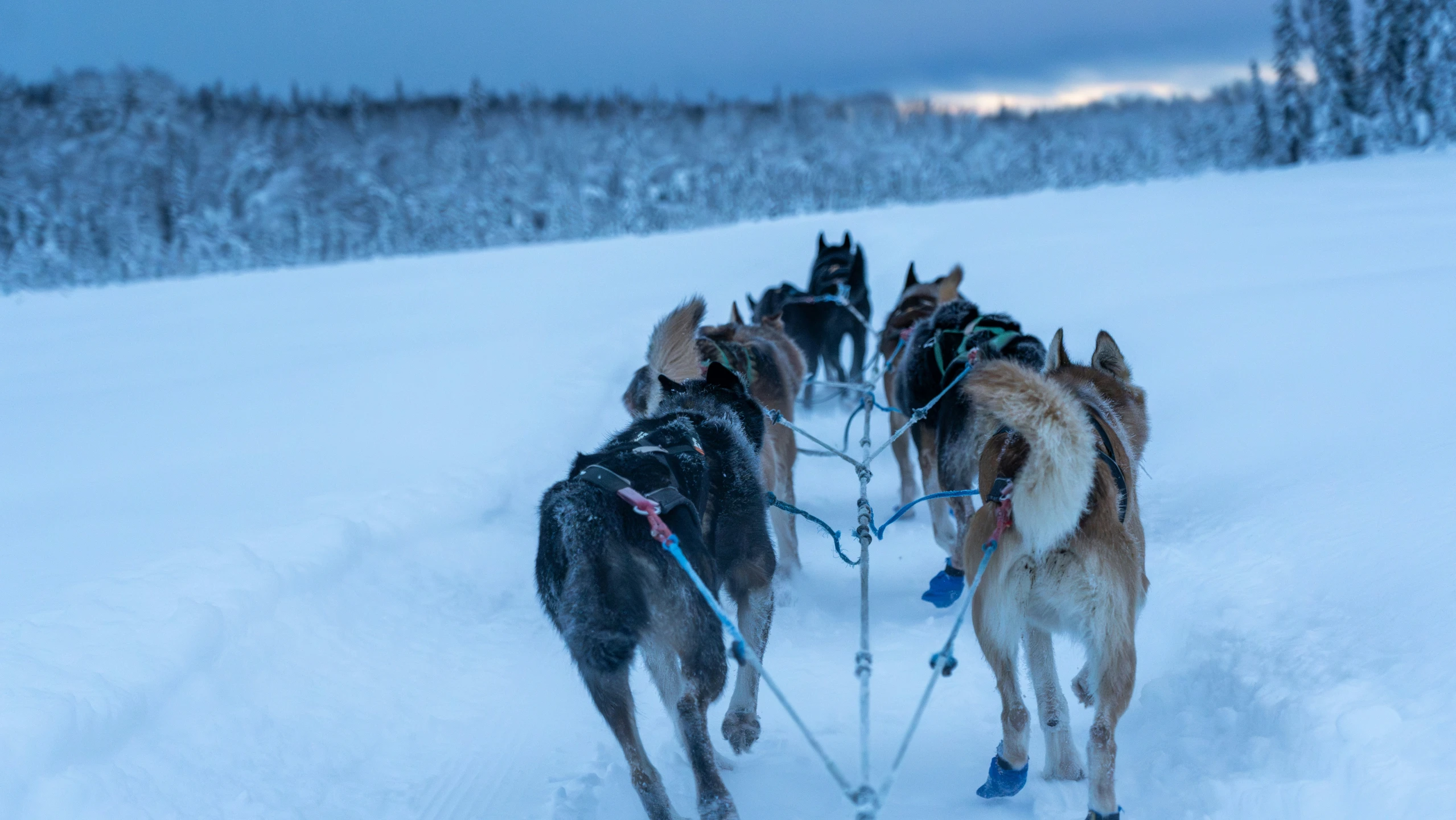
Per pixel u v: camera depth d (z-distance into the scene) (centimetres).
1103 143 9912
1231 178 4122
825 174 8156
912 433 673
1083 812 355
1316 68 5847
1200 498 593
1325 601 409
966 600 318
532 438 883
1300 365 778
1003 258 1803
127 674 407
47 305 2461
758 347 704
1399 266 1228
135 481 792
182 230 5528
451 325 1659
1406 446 556
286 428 964
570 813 378
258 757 404
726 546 429
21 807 328
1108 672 333
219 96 8681
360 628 533
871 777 398
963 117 9612
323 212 6384
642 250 2909
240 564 530
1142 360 911
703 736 338
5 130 5934
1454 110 4947
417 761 429
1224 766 349
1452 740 293
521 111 8125
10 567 568
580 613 336
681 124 8650
